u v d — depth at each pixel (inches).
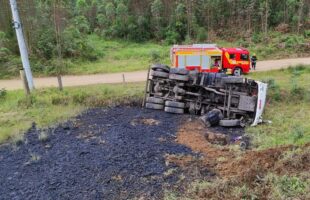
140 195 395.2
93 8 2284.7
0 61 1294.3
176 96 755.4
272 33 1977.1
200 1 2155.5
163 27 2089.1
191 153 515.2
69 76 1209.4
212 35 2031.3
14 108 773.9
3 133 625.6
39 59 1350.9
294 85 824.9
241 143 550.9
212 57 1049.5
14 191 423.2
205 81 727.7
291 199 338.0
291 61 1406.3
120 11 2086.6
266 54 1598.2
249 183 384.2
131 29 2050.9
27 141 589.0
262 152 467.2
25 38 1360.7
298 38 1775.3
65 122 682.8
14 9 809.5
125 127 644.7
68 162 492.4
